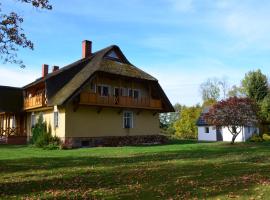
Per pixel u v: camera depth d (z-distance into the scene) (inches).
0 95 1486.2
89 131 1254.9
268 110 1838.1
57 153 916.6
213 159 711.1
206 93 3132.4
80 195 370.6
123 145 1325.0
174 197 345.7
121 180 460.1
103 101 1255.5
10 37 595.8
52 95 1242.0
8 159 760.3
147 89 1498.5
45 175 523.2
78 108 1229.1
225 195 345.4
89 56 1453.0
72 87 1201.4
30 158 779.4
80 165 641.6
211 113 1262.3
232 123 1227.9
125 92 1405.0
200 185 404.2
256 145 1154.0
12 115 1573.6
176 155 815.1
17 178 498.3
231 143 1278.3
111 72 1258.0
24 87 1451.8
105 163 668.7
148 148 1064.2
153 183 430.0
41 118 1336.1
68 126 1194.0
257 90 1998.0
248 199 325.4
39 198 360.2
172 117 2874.0
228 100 1248.8
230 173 493.0
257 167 555.8
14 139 1409.9
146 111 1487.5
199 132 2012.8
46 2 591.5
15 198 363.6
